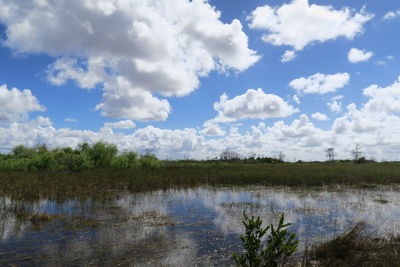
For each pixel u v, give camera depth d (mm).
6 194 13555
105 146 28922
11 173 21062
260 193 15469
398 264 5379
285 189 17016
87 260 6102
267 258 4438
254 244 4426
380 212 10875
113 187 16500
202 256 6363
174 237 7711
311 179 19812
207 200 13289
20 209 10656
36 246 6938
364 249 6445
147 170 25734
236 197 14195
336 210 11188
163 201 12938
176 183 18391
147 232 8141
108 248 6832
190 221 9422
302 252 6609
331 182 19516
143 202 12648
